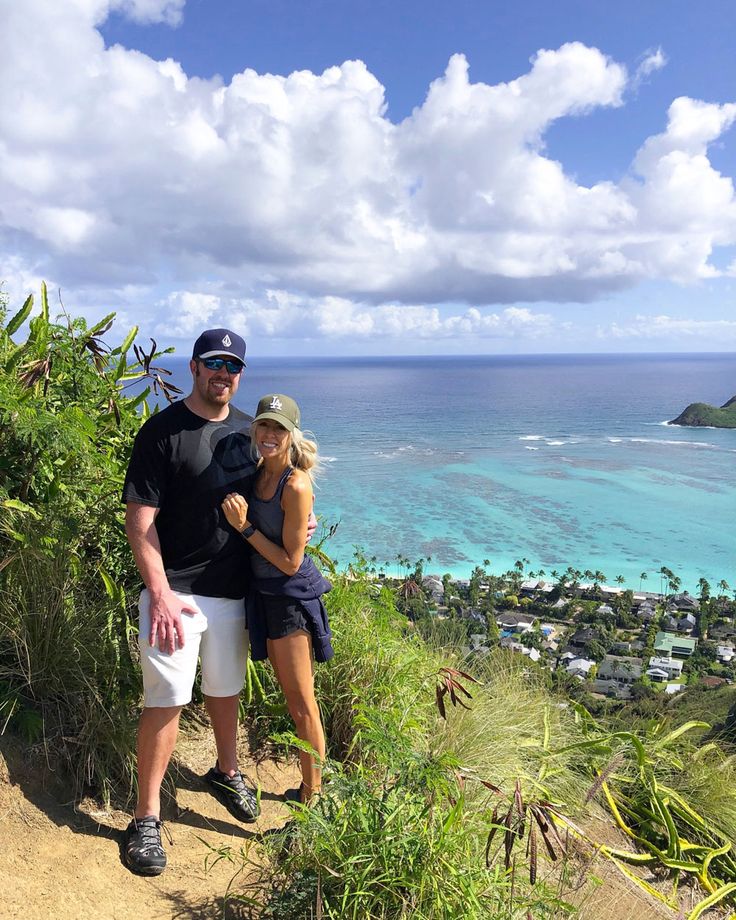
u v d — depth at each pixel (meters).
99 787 2.37
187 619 2.31
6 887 1.89
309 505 2.33
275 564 2.35
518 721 3.71
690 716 4.19
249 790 2.59
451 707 3.32
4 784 2.20
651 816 3.41
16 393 2.77
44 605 2.58
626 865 3.11
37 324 3.03
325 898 1.92
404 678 3.23
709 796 3.59
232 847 2.37
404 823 2.07
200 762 2.75
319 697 3.09
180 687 2.22
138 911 1.98
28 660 2.45
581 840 3.08
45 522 2.76
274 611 2.42
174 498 2.32
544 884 2.29
